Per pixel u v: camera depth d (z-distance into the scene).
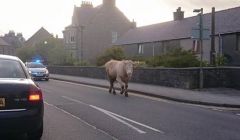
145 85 25.20
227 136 9.87
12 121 7.96
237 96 18.95
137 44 53.12
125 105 15.74
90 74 36.12
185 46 43.78
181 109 14.92
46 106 15.30
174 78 23.52
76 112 13.66
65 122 11.66
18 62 9.39
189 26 45.75
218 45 38.69
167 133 10.14
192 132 10.33
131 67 19.48
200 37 20.83
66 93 20.94
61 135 9.75
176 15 51.28
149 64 30.36
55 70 45.62
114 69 20.56
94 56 65.00
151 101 17.53
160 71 25.05
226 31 37.81
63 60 57.38
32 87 8.39
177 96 18.67
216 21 41.81
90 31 65.19
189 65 26.70
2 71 8.86
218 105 16.34
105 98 18.47
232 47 37.31
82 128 10.71
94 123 11.48
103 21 65.75
